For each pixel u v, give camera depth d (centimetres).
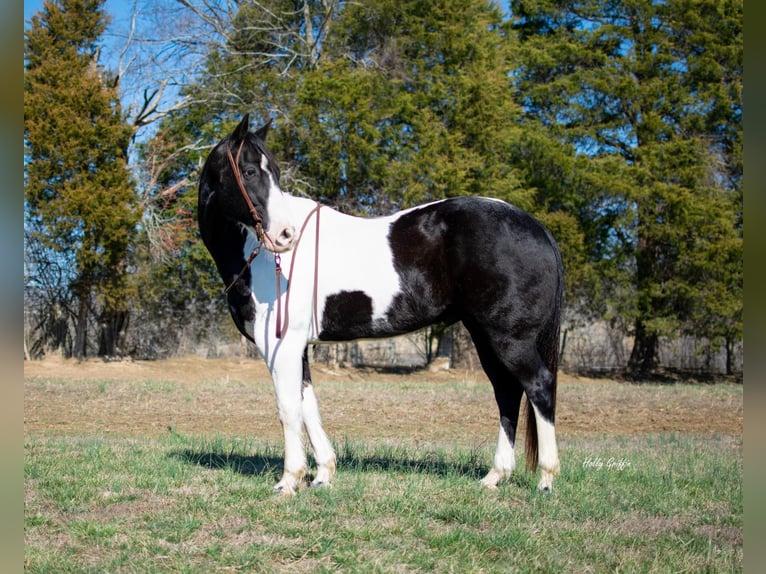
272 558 393
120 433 925
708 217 2025
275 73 2214
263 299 511
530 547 411
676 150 2112
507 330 504
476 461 653
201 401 1256
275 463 640
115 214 1811
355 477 554
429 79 2166
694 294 2033
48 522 453
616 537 432
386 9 2202
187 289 2211
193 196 1992
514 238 504
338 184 2109
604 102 2275
